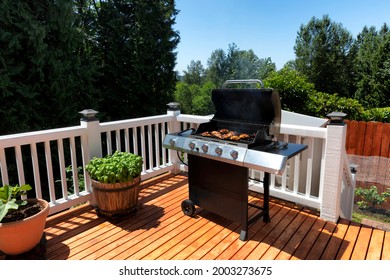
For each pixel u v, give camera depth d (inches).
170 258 84.0
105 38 380.5
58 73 263.7
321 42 677.9
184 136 101.7
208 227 102.4
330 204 105.1
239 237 95.3
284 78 260.1
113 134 334.6
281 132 113.3
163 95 419.8
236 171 91.0
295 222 105.5
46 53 251.6
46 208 83.7
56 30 265.4
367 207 216.2
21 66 237.3
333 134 100.2
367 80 573.0
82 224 104.7
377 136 220.8
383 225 175.0
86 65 314.3
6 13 220.8
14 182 241.3
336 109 264.2
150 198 128.3
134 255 85.4
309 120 142.5
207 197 103.2
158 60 391.5
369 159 225.8
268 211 105.7
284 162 76.0
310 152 110.7
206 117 140.4
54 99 265.4
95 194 106.3
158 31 391.9
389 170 217.9
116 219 107.7
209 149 91.0
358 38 761.0
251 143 84.0
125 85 382.9
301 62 698.8
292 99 260.8
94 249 88.6
